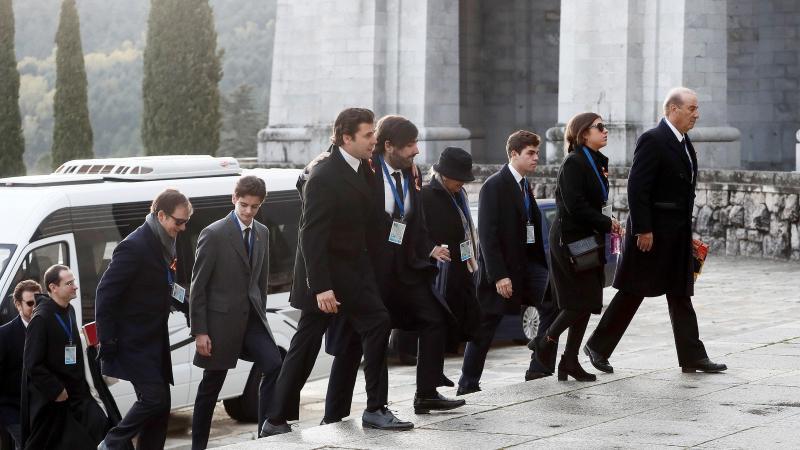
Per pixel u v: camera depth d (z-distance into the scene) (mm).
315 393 17547
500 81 46594
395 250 10664
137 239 11594
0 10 57500
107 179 15336
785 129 41000
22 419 11727
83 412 11773
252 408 15523
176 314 14875
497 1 46469
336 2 40469
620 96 34812
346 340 11023
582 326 12352
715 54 34281
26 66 112438
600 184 12211
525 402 11398
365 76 39844
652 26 34594
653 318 22469
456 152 12227
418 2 39094
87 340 13195
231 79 108188
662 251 12297
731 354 13773
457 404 11117
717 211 32312
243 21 110438
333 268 10391
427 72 38906
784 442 9367
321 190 10273
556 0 45656
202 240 12719
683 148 12250
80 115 61125
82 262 14125
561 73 36062
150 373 11578
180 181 15352
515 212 12852
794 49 40750
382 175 10664
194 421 12875
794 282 26422
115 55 112312
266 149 42812
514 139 12961
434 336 10883
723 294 24703
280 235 16156
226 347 12719
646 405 11070
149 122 57625
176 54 57094
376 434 10266
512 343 20969
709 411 10680
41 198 14047
